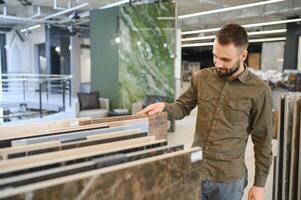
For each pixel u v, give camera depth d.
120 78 7.29
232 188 1.34
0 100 9.53
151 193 0.63
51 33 12.92
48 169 0.57
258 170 1.39
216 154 1.35
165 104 1.38
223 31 1.21
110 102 7.46
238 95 1.32
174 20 6.66
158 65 6.90
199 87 1.44
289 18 10.23
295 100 2.33
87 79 13.42
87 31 12.94
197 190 0.72
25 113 8.27
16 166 0.57
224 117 1.34
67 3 9.58
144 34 6.96
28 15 11.05
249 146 4.76
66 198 0.51
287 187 2.41
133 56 7.12
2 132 0.75
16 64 14.79
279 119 2.36
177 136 6.06
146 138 0.78
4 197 0.46
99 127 0.84
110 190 0.56
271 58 13.74
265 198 2.94
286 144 2.36
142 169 0.61
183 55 19.52
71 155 0.66
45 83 11.20
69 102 9.45
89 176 0.53
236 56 1.21
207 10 9.73
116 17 7.21
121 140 0.75
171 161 0.66
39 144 0.67
